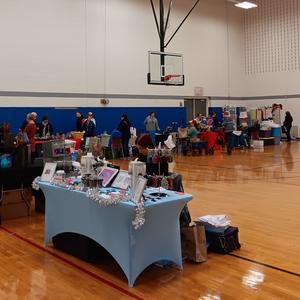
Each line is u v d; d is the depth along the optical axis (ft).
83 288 10.47
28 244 14.24
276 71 56.44
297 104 55.11
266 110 55.01
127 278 10.62
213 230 12.95
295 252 12.83
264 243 13.73
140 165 10.84
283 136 56.90
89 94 42.37
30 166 18.19
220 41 55.67
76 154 18.22
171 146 13.10
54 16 39.32
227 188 23.34
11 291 10.34
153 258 10.96
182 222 12.58
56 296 10.01
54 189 13.12
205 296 9.82
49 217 13.76
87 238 12.30
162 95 48.91
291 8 54.24
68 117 40.75
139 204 10.05
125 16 44.80
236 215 17.30
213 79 55.01
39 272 11.61
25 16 37.35
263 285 10.40
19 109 37.37
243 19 59.00
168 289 10.29
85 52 41.81
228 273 11.24
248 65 59.16
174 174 13.15
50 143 17.63
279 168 31.09
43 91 38.88
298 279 10.75
